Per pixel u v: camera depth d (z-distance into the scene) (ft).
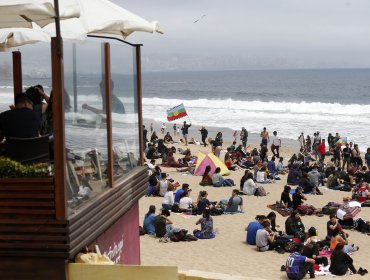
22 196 18.12
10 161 18.70
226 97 432.66
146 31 23.89
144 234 58.75
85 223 19.33
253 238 55.88
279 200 76.02
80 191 19.47
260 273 47.75
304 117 221.05
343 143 118.83
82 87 19.86
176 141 149.38
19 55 26.78
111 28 22.44
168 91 535.60
